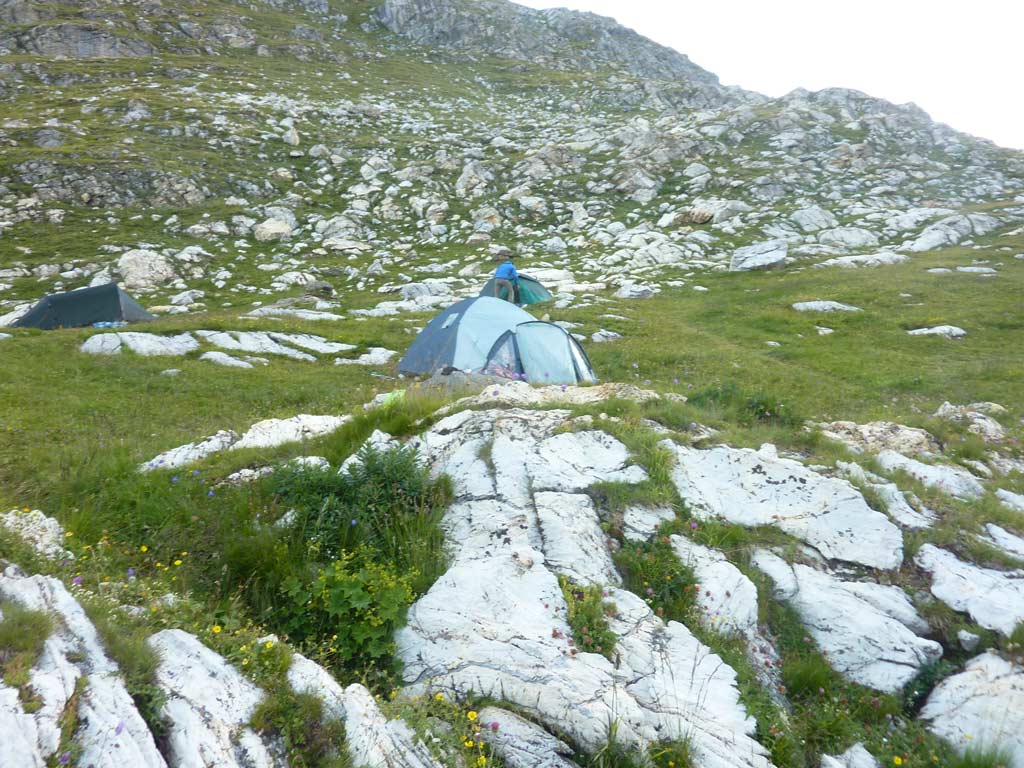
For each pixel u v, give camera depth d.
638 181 57.06
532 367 16.00
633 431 8.71
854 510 7.54
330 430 10.11
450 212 53.22
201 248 42.00
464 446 8.27
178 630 4.41
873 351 23.17
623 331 25.86
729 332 26.45
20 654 3.44
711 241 45.47
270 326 23.75
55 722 3.15
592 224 51.53
